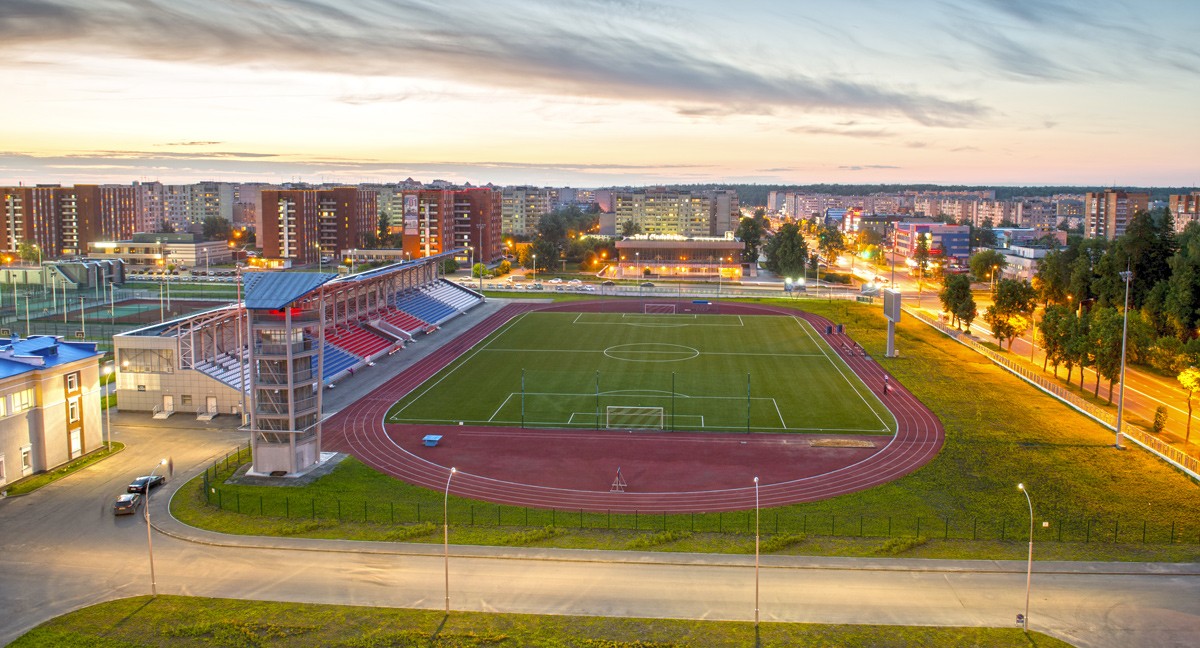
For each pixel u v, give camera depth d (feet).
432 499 255.29
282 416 273.13
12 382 264.31
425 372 427.33
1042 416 350.64
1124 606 190.90
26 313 538.06
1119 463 289.94
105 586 198.18
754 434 323.57
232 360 362.94
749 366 446.19
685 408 360.07
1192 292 488.44
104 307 613.11
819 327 574.97
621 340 520.83
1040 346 439.22
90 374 295.07
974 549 221.25
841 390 393.70
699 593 196.13
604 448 306.14
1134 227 579.07
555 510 247.29
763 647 172.65
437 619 182.91
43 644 171.83
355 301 492.54
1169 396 402.52
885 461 291.99
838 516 243.81
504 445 309.01
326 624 180.34
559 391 388.37
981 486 268.00
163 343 341.00
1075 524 237.86
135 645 172.14
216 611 185.98
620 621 182.70
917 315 639.35
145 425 329.31
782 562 212.43
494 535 227.81
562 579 202.49
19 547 219.20
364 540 224.33
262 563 210.18
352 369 426.92
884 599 193.67
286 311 267.39
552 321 595.47
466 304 648.38
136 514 240.94
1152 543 225.56
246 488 262.26
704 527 235.61
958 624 182.80
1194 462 284.61
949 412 355.36
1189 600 193.77
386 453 299.17
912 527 235.81
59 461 282.15
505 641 173.99
